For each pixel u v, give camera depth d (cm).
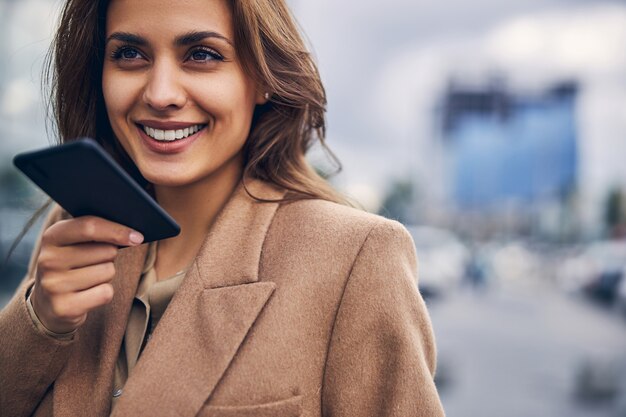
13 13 1028
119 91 104
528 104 6125
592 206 5309
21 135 1070
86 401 104
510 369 720
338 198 119
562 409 548
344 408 97
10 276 691
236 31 104
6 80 1025
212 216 115
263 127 117
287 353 96
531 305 1619
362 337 98
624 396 606
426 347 102
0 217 696
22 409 107
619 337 1033
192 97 102
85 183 82
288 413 95
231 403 94
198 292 102
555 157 5931
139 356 106
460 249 1673
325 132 127
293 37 115
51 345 101
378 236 102
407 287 101
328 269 100
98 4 110
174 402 94
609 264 1767
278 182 115
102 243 91
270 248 106
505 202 7031
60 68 117
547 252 4906
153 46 101
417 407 96
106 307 110
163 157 104
